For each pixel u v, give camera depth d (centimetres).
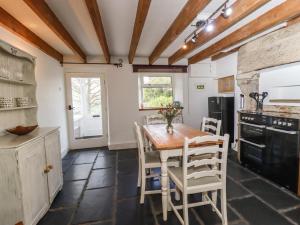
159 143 203
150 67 475
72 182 288
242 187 259
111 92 462
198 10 193
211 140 174
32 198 184
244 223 189
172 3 213
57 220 201
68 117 460
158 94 511
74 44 334
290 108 290
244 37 280
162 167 200
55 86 389
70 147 466
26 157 176
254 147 303
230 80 445
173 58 445
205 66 496
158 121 361
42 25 254
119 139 473
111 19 251
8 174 164
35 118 271
